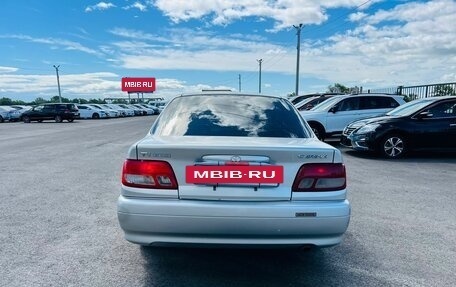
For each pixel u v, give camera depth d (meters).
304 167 2.84
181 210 2.72
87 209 4.95
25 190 6.00
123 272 3.18
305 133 3.53
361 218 4.64
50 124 28.77
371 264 3.39
